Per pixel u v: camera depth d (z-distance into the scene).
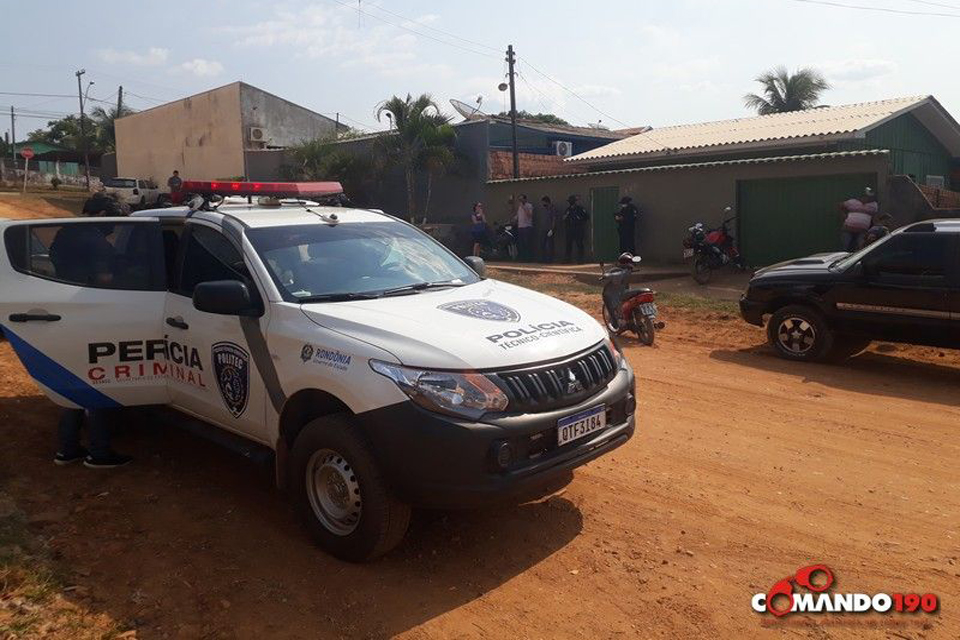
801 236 16.03
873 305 8.33
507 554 4.29
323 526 4.24
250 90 36.69
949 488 5.16
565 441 4.06
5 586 3.78
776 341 9.17
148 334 5.18
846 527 4.59
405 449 3.79
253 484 5.24
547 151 31.14
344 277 4.84
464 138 27.08
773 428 6.46
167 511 4.77
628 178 18.89
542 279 16.91
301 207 5.68
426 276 5.16
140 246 5.20
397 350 3.93
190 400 5.09
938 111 20.20
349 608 3.76
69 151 52.72
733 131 21.86
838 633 3.54
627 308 10.04
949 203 17.31
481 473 3.76
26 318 4.90
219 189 5.61
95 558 4.16
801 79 38.12
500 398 3.86
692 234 15.16
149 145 40.62
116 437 6.11
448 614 3.72
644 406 7.13
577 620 3.67
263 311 4.52
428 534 4.51
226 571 4.07
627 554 4.28
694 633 3.56
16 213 30.20
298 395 4.30
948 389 7.72
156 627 3.57
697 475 5.41
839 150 18.16
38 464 5.44
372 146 27.95
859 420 6.68
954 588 3.91
